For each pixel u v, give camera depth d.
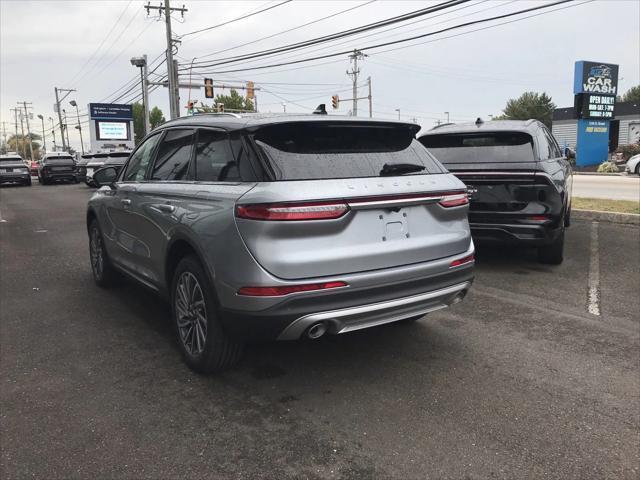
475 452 2.90
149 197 4.39
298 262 3.12
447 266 3.72
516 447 2.95
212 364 3.69
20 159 30.20
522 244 6.37
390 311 3.46
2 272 7.14
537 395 3.54
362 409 3.36
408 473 2.73
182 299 3.95
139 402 3.47
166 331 4.78
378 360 4.10
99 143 63.22
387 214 3.46
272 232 3.10
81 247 9.15
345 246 3.28
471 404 3.42
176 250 4.02
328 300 3.20
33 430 3.14
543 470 2.76
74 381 3.78
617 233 9.07
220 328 3.57
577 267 6.96
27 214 14.66
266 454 2.89
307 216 3.13
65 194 22.72
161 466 2.80
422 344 4.41
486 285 6.18
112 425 3.19
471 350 4.29
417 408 3.37
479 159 6.45
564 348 4.32
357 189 3.30
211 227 3.41
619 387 3.65
